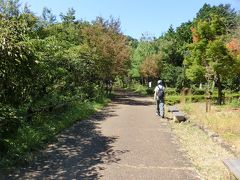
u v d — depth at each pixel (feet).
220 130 44.83
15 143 31.40
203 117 55.26
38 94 45.98
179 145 37.73
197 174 27.40
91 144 37.42
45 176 26.27
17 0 65.31
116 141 39.42
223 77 90.63
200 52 88.58
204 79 90.12
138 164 30.04
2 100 31.07
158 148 36.19
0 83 29.40
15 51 27.09
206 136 42.52
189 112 65.31
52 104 48.11
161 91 63.00
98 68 97.71
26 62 29.45
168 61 163.12
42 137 36.45
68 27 106.63
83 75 79.82
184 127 49.85
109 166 29.27
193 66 88.28
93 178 26.08
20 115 36.68
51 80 52.54
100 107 77.20
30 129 35.73
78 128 47.21
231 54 85.87
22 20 32.14
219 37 87.56
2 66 27.99
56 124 44.04
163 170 28.37
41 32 71.00
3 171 26.91
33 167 28.35
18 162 29.12
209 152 34.45
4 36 26.89
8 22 29.58
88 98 82.53
